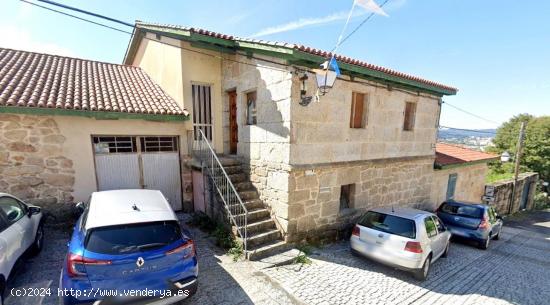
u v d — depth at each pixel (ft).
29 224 14.52
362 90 22.97
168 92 26.43
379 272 17.66
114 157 21.85
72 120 19.80
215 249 18.47
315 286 15.08
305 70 18.85
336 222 22.71
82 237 10.27
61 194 19.88
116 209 11.90
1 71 21.56
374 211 19.35
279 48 17.60
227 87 25.52
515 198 57.57
